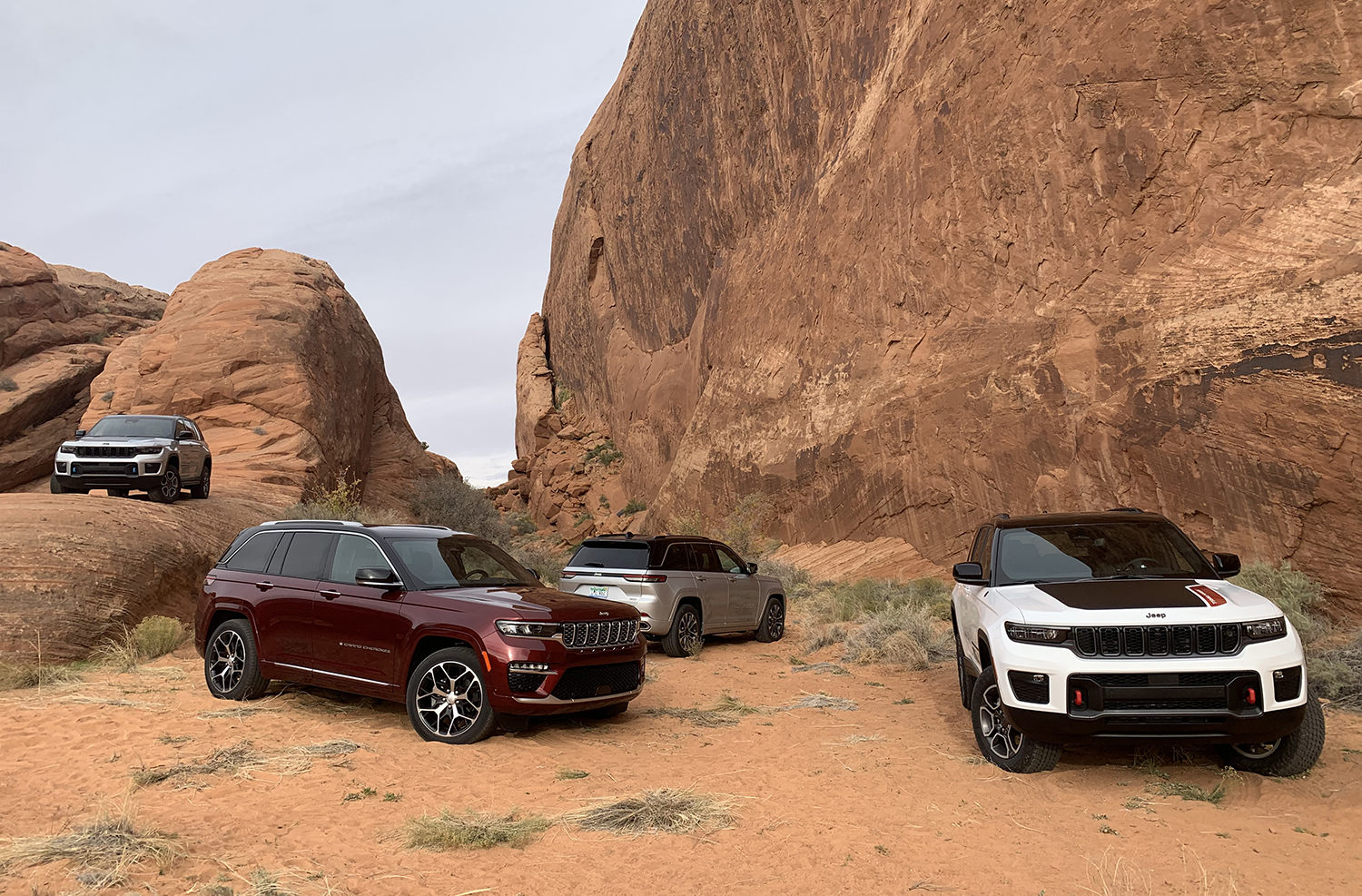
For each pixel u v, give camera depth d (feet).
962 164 69.26
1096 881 12.67
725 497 103.96
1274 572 36.32
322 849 13.87
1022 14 64.34
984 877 12.91
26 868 12.64
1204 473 43.11
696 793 17.16
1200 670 16.47
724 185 126.52
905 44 83.15
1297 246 42.45
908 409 71.77
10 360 167.73
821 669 34.68
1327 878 12.66
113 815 14.82
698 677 33.17
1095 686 16.76
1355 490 35.76
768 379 100.07
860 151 88.07
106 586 39.75
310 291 144.87
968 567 21.71
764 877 12.92
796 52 107.04
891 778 18.60
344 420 138.41
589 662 22.35
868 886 12.57
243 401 116.67
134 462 56.54
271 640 25.57
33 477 155.22
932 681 31.30
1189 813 15.78
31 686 30.09
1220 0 48.52
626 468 163.73
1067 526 22.40
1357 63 42.80
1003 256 64.64
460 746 20.97
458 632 21.88
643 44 162.71
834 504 81.66
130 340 158.92
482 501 125.18
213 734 22.13
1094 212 56.24
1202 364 44.52
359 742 21.39
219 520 59.62
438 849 13.98
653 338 160.45
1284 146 45.47
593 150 192.03
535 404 206.28
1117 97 54.70
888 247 79.25
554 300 223.10
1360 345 36.50
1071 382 54.60
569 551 144.97
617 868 13.25
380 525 25.93
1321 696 25.02
